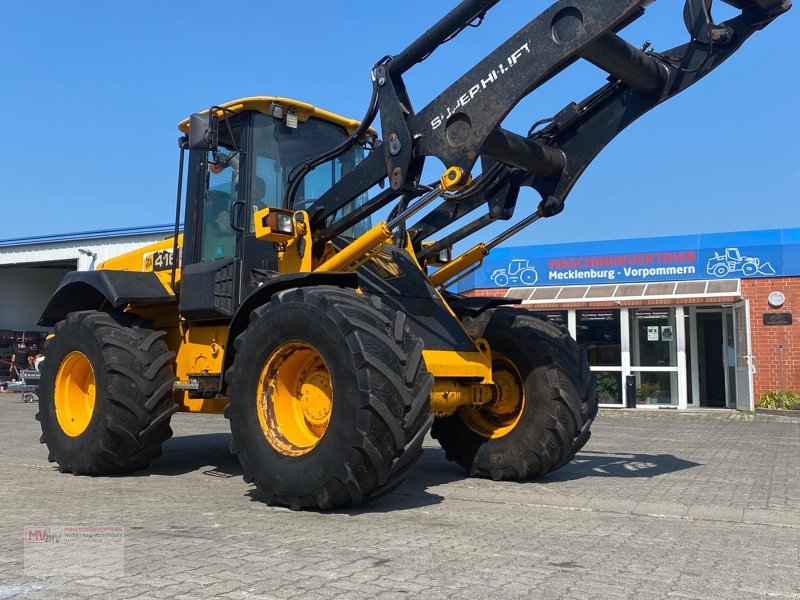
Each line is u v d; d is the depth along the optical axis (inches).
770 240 605.0
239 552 131.6
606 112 205.0
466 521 163.9
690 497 199.6
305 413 185.6
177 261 255.3
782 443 354.6
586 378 227.6
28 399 751.1
